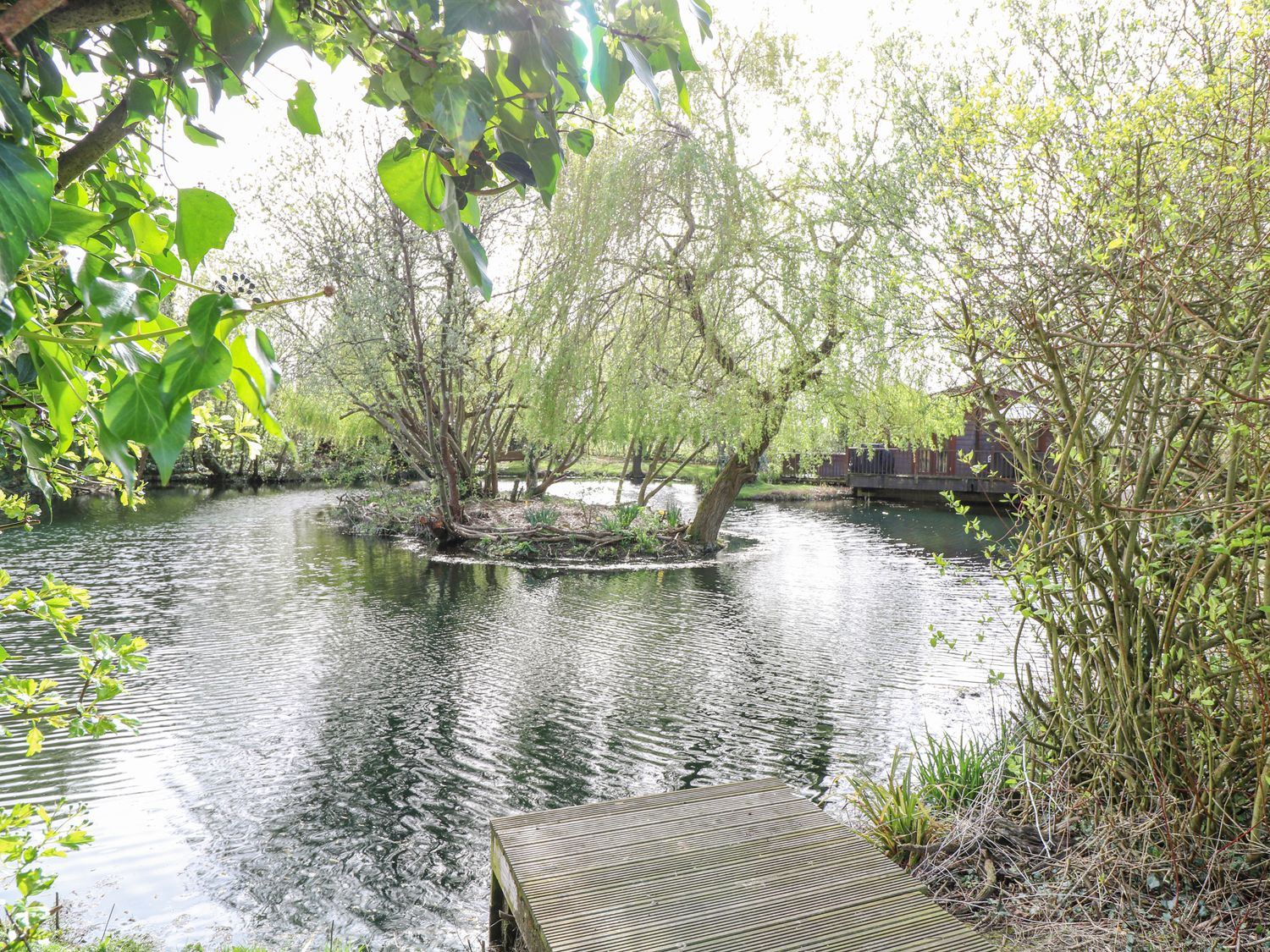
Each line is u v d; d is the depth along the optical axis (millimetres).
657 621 11516
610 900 2662
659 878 2814
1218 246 2801
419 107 610
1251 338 2535
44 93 755
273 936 4086
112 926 4102
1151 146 2875
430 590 13586
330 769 6293
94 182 1125
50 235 661
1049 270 3271
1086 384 3146
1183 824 3057
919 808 3736
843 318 13297
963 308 3221
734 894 2717
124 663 2188
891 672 8938
